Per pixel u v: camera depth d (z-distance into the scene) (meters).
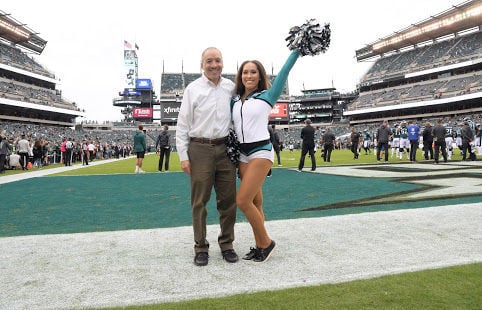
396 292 2.04
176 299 2.01
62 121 63.47
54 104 56.97
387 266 2.51
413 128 14.83
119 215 4.75
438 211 4.40
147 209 5.18
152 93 88.38
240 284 2.23
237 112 2.83
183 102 2.90
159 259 2.80
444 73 55.22
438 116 53.81
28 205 5.64
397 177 8.75
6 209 5.29
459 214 4.21
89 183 8.91
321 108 84.69
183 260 2.78
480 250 2.86
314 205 5.23
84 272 2.50
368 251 2.89
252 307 1.89
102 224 4.20
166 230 3.76
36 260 2.78
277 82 2.78
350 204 5.23
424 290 2.06
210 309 1.88
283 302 1.94
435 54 57.28
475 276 2.28
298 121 88.06
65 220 4.46
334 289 2.11
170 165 17.34
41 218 4.60
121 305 1.94
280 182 8.23
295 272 2.44
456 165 12.28
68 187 8.09
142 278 2.38
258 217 2.71
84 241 3.34
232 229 2.89
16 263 2.71
